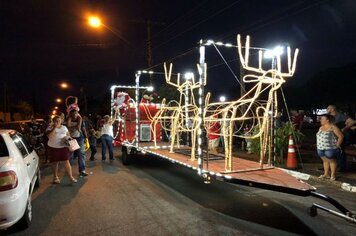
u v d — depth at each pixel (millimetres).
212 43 6648
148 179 9852
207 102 8516
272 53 7242
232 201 7387
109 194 8125
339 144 8711
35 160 8078
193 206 7055
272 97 7195
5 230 5824
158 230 5707
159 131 13539
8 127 16516
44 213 6715
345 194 7887
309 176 9391
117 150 17781
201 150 6910
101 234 5586
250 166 7332
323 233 5484
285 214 6457
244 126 14648
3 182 5172
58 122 9133
